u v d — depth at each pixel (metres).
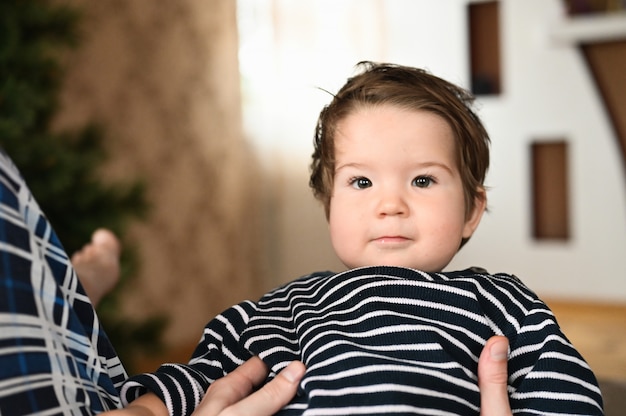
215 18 3.81
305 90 4.00
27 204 0.66
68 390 0.60
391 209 0.81
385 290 0.77
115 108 3.25
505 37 4.09
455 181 0.84
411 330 0.74
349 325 0.76
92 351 0.66
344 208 0.85
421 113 0.84
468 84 4.12
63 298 0.64
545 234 4.18
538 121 4.06
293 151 4.02
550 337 0.76
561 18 3.99
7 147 1.89
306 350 0.75
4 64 1.94
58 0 2.89
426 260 0.83
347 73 4.00
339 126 0.87
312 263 4.00
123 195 2.15
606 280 3.98
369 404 0.68
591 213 4.00
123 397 0.73
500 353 0.71
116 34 3.27
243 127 4.02
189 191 3.65
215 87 3.81
